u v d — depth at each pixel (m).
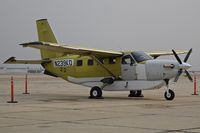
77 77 33.91
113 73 31.64
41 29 37.25
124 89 31.41
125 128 14.57
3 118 17.53
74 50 30.88
